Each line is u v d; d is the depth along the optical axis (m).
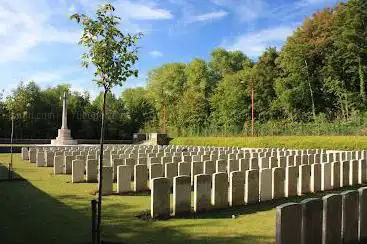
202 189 9.77
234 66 77.75
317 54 49.59
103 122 7.18
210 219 9.01
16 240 7.23
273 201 11.26
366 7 42.97
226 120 59.41
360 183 14.71
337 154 18.73
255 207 10.42
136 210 9.92
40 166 20.81
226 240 7.28
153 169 13.05
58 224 8.38
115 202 10.97
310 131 39.72
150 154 19.20
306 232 6.14
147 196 11.94
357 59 43.91
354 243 7.03
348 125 38.06
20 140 49.00
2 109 51.56
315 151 22.52
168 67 80.00
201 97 64.56
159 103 75.75
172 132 59.22
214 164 14.31
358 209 7.14
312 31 52.59
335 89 47.09
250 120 55.22
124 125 64.44
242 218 9.11
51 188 13.29
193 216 9.32
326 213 6.40
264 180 11.23
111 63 6.99
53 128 57.97
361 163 14.80
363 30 43.66
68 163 17.39
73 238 7.35
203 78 73.31
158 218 9.05
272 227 8.23
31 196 11.73
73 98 61.66
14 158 26.94
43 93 60.44
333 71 46.84
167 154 19.52
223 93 64.19
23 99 52.38
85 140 55.66
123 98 77.88
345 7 46.19
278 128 44.06
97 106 63.09
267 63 59.66
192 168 13.78
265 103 58.59
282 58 54.59
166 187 9.21
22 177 16.11
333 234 6.55
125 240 7.28
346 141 29.73
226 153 19.98
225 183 10.30
